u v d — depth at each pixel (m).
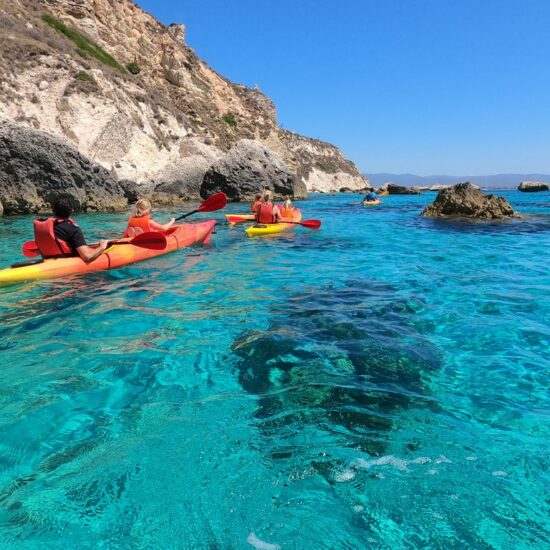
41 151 16.25
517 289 5.87
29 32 26.47
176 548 1.82
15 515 1.99
